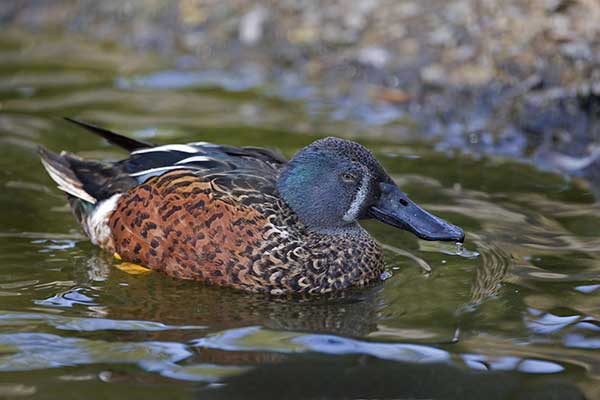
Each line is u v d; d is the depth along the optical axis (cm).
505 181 1339
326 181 1083
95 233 1152
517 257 1090
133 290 1041
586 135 1512
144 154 1170
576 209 1234
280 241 1055
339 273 1062
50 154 1212
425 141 1505
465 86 1648
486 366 853
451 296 1009
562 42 1633
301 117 1593
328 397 805
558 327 926
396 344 898
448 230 1052
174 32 1967
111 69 1825
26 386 819
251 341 909
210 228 1057
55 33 2056
